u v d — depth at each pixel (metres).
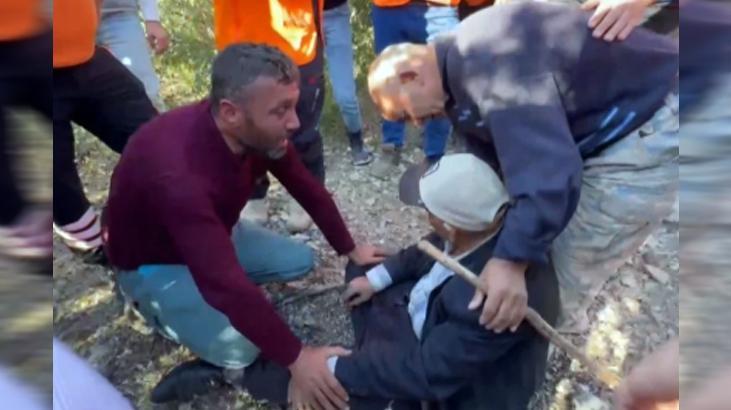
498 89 1.67
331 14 3.06
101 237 2.47
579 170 1.64
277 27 2.46
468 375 1.78
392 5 2.93
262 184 2.80
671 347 0.78
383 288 2.12
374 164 3.39
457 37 1.76
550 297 1.83
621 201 1.85
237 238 2.34
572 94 1.71
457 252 1.86
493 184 1.76
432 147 3.01
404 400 1.89
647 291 2.51
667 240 2.70
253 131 1.82
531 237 1.61
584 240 1.92
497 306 1.68
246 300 1.80
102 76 2.42
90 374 0.72
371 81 1.87
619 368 2.22
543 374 1.97
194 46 4.12
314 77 2.54
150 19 3.03
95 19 2.38
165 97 3.85
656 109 1.77
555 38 1.69
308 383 1.89
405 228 3.00
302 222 2.88
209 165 1.84
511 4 1.75
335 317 2.41
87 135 3.45
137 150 1.88
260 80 1.77
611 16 1.69
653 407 0.78
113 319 2.45
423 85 1.80
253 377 2.09
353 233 2.96
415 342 1.92
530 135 1.64
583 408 2.09
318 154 2.67
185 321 2.06
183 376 2.12
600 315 2.41
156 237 2.02
